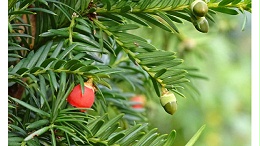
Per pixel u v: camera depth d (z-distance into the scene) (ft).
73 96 1.00
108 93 1.24
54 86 0.98
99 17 1.07
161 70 1.02
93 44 1.03
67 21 1.07
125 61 1.36
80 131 0.99
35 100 1.01
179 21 1.05
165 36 1.61
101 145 1.00
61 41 1.03
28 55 1.03
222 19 1.75
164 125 1.96
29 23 1.09
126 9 1.04
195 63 1.83
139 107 1.44
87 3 1.04
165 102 1.03
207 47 1.78
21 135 0.98
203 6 1.01
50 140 1.00
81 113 0.99
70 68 1.00
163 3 1.04
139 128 1.01
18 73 0.99
